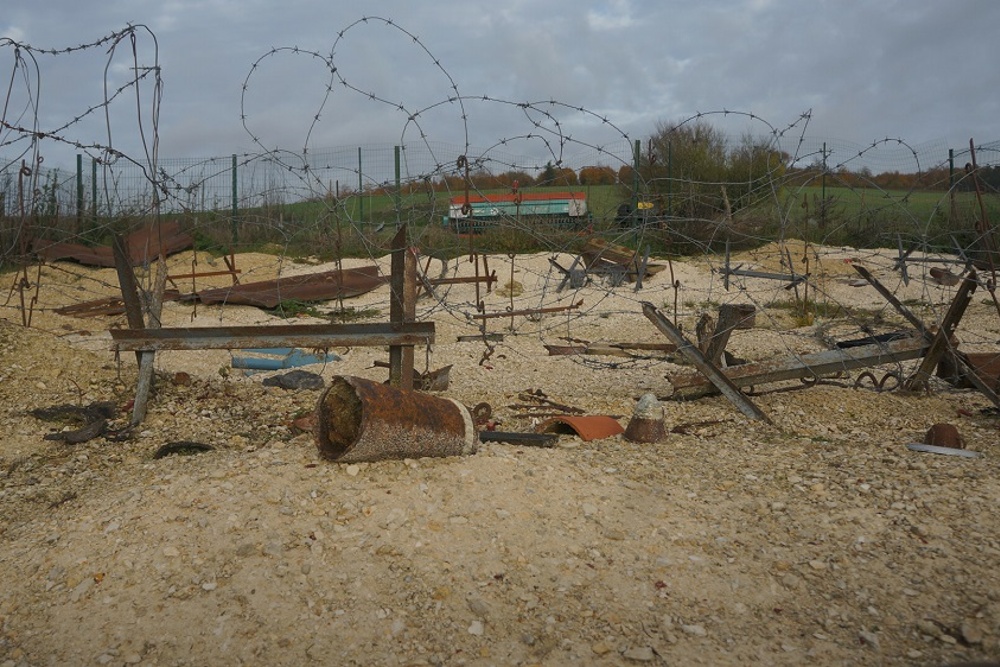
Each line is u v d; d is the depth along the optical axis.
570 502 5.06
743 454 6.27
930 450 6.22
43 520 5.30
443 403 5.54
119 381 8.64
